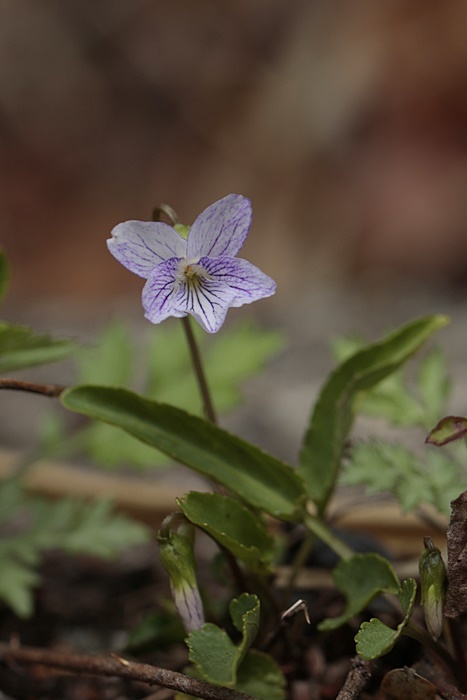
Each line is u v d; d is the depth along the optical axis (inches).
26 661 11.2
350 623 11.4
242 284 10.6
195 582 10.5
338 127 27.2
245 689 10.6
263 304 20.1
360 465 11.2
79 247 27.2
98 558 13.2
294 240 26.2
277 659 11.2
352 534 12.0
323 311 17.5
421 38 27.1
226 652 10.3
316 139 27.3
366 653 10.0
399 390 12.2
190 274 10.7
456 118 26.2
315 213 26.5
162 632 11.3
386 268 25.0
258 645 11.1
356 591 10.8
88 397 11.0
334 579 10.8
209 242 10.7
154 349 13.0
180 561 10.5
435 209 25.0
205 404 11.3
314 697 11.1
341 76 27.7
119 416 11.0
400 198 25.5
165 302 10.6
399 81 27.0
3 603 12.6
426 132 26.3
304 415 14.8
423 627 11.3
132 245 10.7
